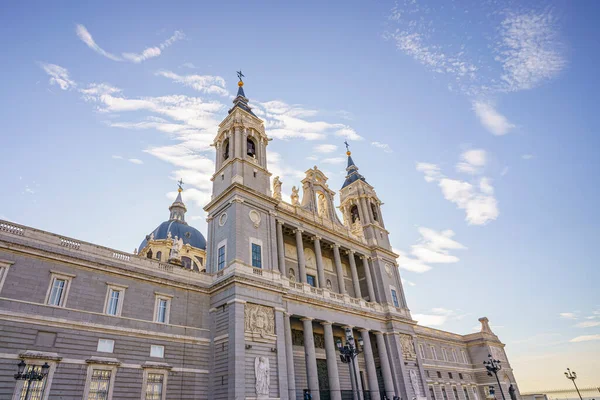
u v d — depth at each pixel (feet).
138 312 114.83
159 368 111.34
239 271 130.62
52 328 97.35
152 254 250.37
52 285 101.86
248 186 152.46
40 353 92.58
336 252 182.29
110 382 101.65
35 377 82.64
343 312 164.04
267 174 163.73
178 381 114.52
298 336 156.15
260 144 171.63
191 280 131.85
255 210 149.28
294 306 144.25
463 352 281.54
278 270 145.28
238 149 158.51
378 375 178.09
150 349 112.68
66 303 102.12
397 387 171.63
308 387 135.74
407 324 194.80
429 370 232.94
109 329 106.32
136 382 106.22
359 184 230.27
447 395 235.20
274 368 123.65
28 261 99.81
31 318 94.63
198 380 118.52
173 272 129.08
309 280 174.50
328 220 187.62
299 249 163.02
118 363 103.81
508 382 285.02
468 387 261.85
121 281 115.03
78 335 100.94
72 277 105.81
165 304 122.83
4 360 88.07
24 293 96.22
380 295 192.95
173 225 282.56
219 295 131.03
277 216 159.53
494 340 293.64
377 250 204.33
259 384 116.37
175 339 118.93
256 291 131.13
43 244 103.71
